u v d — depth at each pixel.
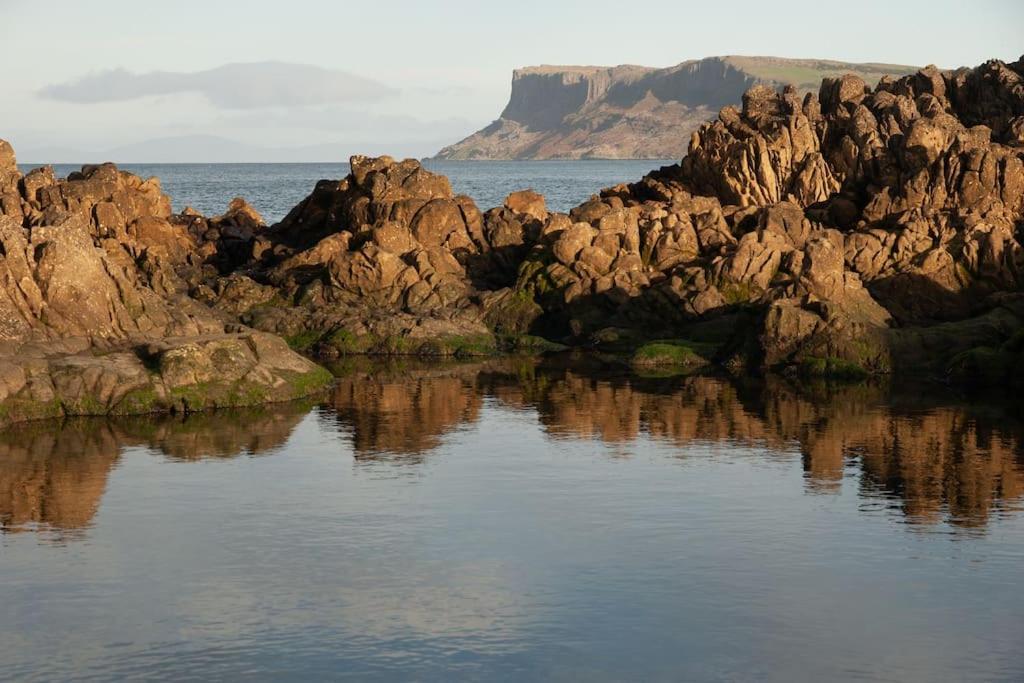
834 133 82.44
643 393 53.31
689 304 65.50
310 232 83.44
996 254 63.12
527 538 32.59
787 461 40.88
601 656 25.27
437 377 57.56
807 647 25.72
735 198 82.75
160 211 84.75
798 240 69.62
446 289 70.31
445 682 24.09
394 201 77.50
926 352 58.72
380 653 25.34
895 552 31.52
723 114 88.06
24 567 30.09
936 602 28.12
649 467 40.09
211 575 29.67
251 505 35.50
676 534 32.94
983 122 81.38
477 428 45.97
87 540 32.19
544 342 66.06
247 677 24.23
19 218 71.94
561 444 43.34
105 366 47.97
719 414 48.59
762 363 59.50
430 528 33.44
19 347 47.88
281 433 44.66
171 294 65.44
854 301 61.66
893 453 41.97
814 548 31.81
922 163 72.88
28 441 42.75
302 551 31.47
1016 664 24.92
